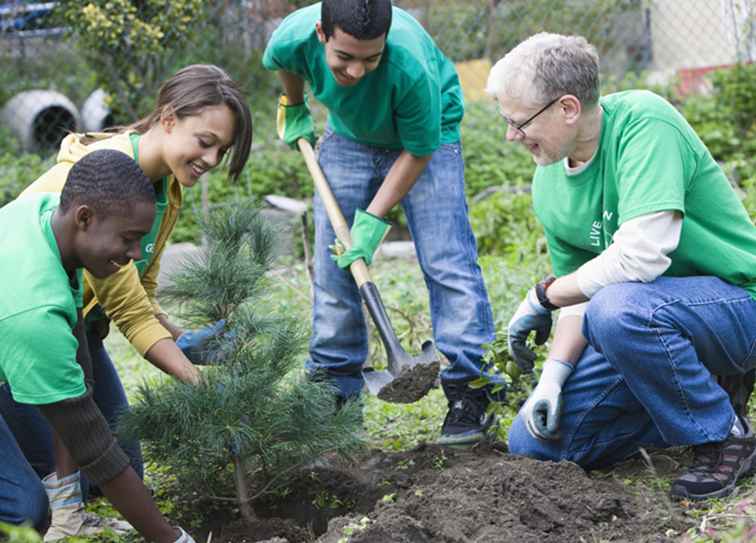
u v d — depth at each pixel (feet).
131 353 20.53
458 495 10.80
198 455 11.25
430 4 34.71
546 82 10.72
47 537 11.27
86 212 9.09
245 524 11.54
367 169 13.48
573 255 12.38
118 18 29.94
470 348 13.12
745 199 20.90
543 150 11.14
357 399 13.56
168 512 12.25
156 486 13.11
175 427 11.10
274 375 11.43
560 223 11.94
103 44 30.63
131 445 12.32
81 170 9.12
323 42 11.78
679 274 11.50
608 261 10.87
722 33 32.48
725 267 11.25
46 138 36.29
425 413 15.16
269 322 11.73
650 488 11.39
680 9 33.94
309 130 14.33
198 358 11.92
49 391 9.20
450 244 13.24
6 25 33.40
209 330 11.82
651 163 10.68
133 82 31.63
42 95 35.42
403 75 12.00
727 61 33.60
